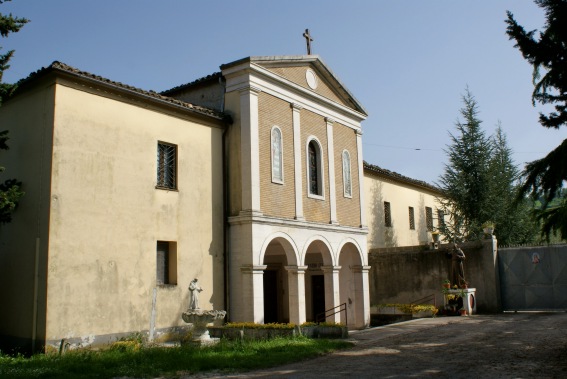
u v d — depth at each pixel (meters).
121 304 13.80
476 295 22.19
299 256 18.78
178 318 15.23
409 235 30.83
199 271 16.11
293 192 18.97
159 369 10.20
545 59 7.70
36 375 9.34
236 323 15.79
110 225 13.80
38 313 12.41
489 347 12.59
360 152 23.34
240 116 17.62
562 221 7.62
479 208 29.33
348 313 22.08
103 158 13.88
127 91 14.41
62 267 12.64
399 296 24.27
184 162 16.16
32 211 13.02
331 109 21.67
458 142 30.42
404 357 11.59
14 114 14.05
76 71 13.28
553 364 10.10
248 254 16.84
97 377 9.53
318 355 12.20
